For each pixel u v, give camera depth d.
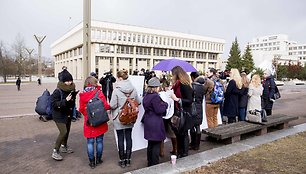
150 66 76.50
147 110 4.87
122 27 69.62
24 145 6.26
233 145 5.98
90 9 9.41
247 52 73.81
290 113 11.96
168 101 5.09
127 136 5.08
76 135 7.29
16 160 5.27
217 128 6.67
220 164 4.79
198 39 87.12
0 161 5.20
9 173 4.61
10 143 6.41
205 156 5.21
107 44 67.81
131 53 72.56
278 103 16.14
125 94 4.88
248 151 5.54
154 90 4.85
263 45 144.88
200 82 5.78
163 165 4.73
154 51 77.62
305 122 9.52
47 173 4.65
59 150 5.69
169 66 8.97
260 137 6.75
